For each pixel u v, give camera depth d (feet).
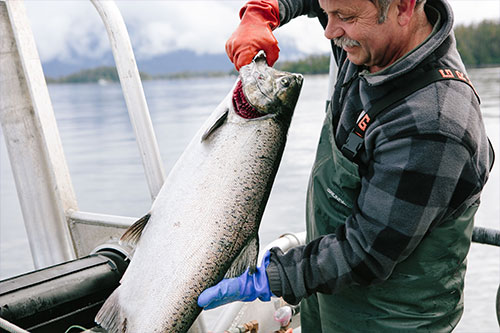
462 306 5.38
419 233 4.44
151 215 5.19
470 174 4.48
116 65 6.59
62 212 7.94
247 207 5.24
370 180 4.59
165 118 54.80
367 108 4.73
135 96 6.58
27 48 7.55
